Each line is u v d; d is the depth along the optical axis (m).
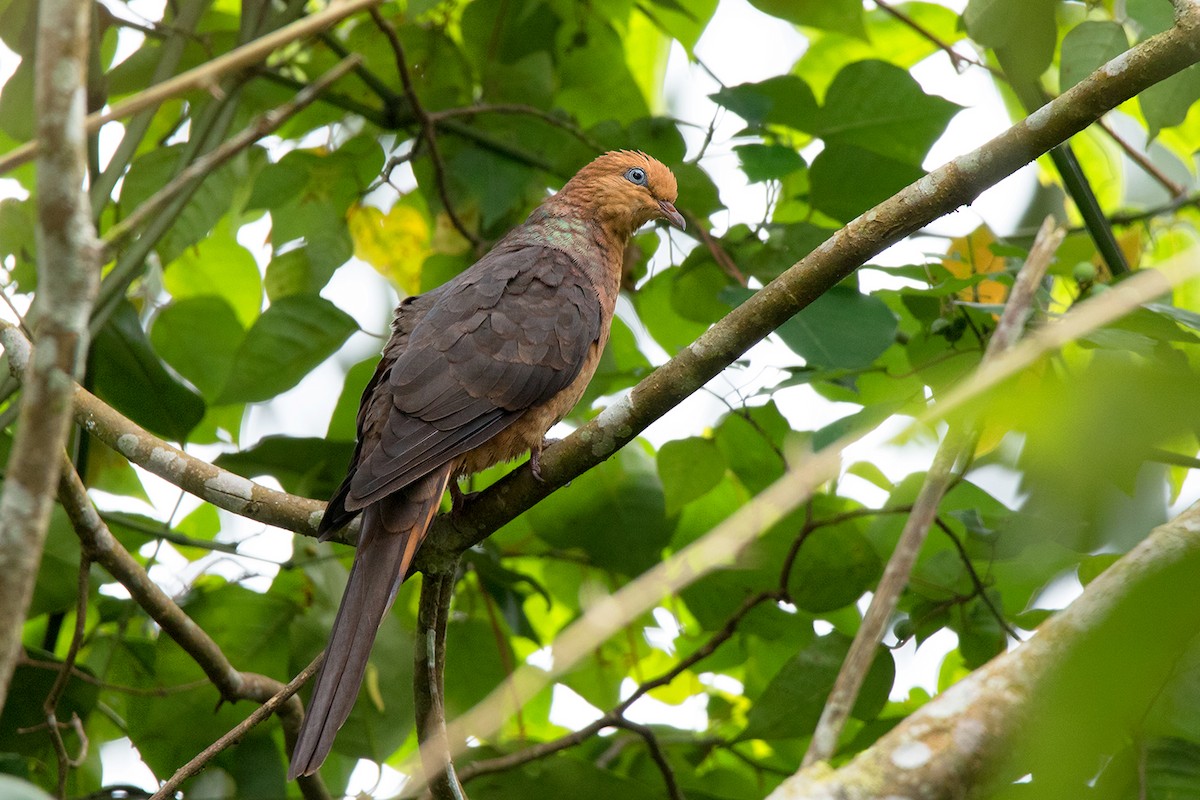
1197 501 3.62
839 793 3.44
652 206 10.20
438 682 7.44
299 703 9.15
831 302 8.92
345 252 11.30
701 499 11.34
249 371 10.12
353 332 10.16
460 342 8.34
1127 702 2.83
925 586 9.68
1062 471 2.57
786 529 10.19
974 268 9.66
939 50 12.19
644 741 10.62
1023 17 7.50
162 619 8.45
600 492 10.70
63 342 3.63
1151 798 6.27
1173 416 2.46
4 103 9.49
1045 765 2.89
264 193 11.05
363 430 8.12
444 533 7.69
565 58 11.96
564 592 11.70
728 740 10.49
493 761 9.52
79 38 3.68
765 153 9.38
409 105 11.02
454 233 11.85
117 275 9.01
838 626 10.85
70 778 10.27
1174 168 12.41
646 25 12.99
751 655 11.62
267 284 11.28
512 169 11.07
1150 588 2.77
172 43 9.74
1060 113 6.58
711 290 10.79
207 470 8.03
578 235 9.87
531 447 8.66
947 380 9.34
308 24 4.32
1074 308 7.81
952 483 7.43
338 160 11.16
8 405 10.20
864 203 10.09
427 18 11.70
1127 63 6.49
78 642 8.02
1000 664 3.64
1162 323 7.43
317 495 10.12
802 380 9.06
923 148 10.34
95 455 11.35
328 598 9.80
